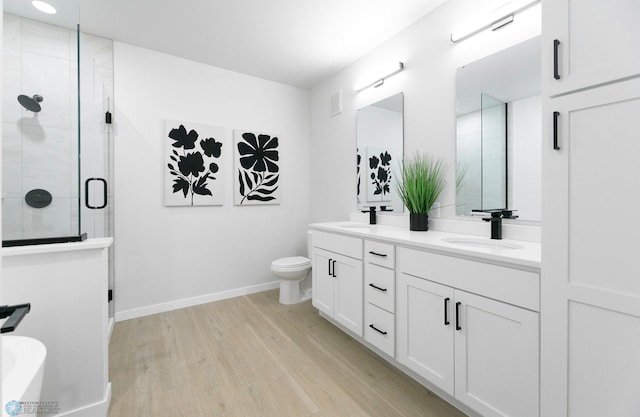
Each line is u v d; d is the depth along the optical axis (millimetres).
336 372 1822
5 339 946
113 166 2559
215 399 1585
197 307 2891
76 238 1487
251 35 2514
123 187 2602
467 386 1387
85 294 1431
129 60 2635
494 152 1820
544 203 1083
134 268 2658
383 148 2627
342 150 3160
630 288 902
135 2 2082
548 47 1068
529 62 1661
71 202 1503
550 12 1061
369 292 1976
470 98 1944
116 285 2576
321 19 2297
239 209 3240
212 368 1861
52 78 1529
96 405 1439
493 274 1280
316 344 2164
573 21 1007
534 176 1644
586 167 986
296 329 2410
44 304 1343
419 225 2131
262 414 1479
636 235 892
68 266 1394
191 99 2943
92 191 2361
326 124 3404
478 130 1903
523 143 1687
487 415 1301
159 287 2781
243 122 3252
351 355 2016
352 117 3008
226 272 3160
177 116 2865
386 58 2594
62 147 1508
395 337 1791
